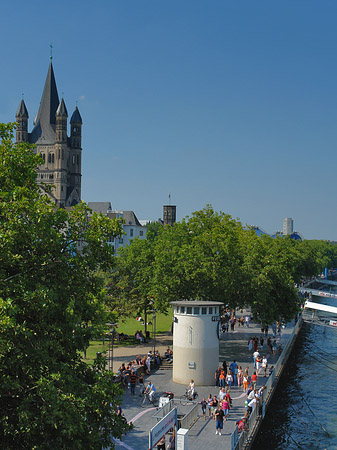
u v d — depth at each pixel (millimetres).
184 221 76750
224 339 73625
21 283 22688
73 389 21734
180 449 29469
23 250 24094
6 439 21219
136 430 35750
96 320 26234
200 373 47938
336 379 61094
